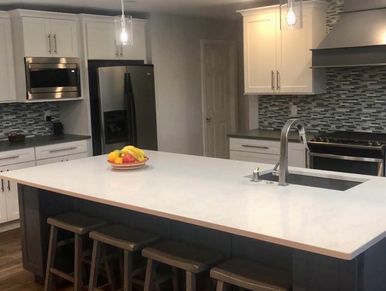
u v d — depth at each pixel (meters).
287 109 5.68
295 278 2.16
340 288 2.05
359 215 2.26
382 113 4.94
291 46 5.18
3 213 5.00
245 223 2.19
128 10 5.88
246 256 2.76
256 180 3.04
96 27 5.66
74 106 5.88
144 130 5.95
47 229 3.64
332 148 4.55
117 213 3.47
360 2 4.70
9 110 5.67
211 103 7.14
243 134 5.49
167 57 6.39
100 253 3.24
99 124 5.69
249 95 6.01
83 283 3.70
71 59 5.54
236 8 5.90
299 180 3.25
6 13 5.21
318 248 1.88
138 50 6.09
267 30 5.36
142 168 3.58
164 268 3.20
